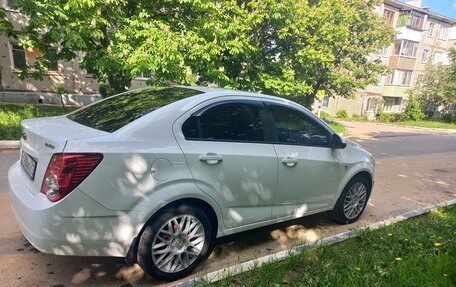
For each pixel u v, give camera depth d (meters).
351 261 3.08
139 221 2.54
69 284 2.71
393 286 2.70
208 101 3.02
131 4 9.71
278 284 2.65
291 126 3.59
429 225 4.12
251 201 3.22
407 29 31.52
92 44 9.21
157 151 2.60
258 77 11.16
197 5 8.74
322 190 3.88
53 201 2.34
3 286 2.63
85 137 2.47
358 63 16.72
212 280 2.68
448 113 34.88
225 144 3.00
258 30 11.12
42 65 10.19
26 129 2.86
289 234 3.96
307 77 13.77
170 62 8.29
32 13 7.54
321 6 12.58
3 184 5.06
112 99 3.51
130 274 2.90
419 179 7.40
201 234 2.92
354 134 16.89
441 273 2.90
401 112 33.28
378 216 4.79
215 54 9.03
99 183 2.39
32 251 3.18
